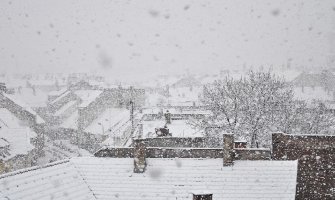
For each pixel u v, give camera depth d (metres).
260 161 21.78
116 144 57.25
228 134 21.52
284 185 20.33
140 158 21.58
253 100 37.66
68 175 21.00
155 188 20.53
